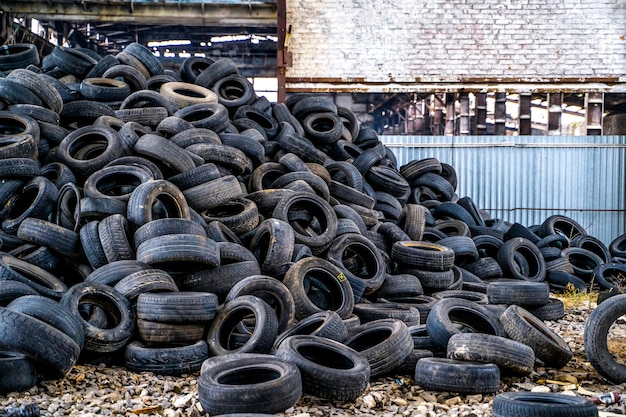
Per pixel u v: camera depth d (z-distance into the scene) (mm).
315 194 11266
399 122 41219
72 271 9109
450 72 24234
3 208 9961
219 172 11078
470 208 16047
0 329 6359
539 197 21562
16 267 8289
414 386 7016
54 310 6871
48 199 9789
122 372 7320
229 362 6332
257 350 7227
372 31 24141
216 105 12875
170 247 8273
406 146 21641
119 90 13414
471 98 31875
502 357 6977
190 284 8500
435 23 24203
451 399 6570
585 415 5496
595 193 21562
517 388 6973
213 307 7734
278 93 23984
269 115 15242
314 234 10969
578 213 21562
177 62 34281
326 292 9352
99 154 11406
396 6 24188
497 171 21625
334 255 10266
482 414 6133
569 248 15227
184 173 10375
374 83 24156
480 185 21625
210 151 11328
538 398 5863
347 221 11125
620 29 24094
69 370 6730
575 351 8789
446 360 7066
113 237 8641
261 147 12602
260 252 10008
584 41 24172
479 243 13945
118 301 7719
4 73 14109
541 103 33031
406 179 16438
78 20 26094
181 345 7664
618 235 21531
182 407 6211
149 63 15016
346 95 36719
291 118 15547
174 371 7312
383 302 10258
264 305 7531
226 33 32938
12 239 9289
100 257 8656
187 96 13844
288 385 5910
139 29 32625
